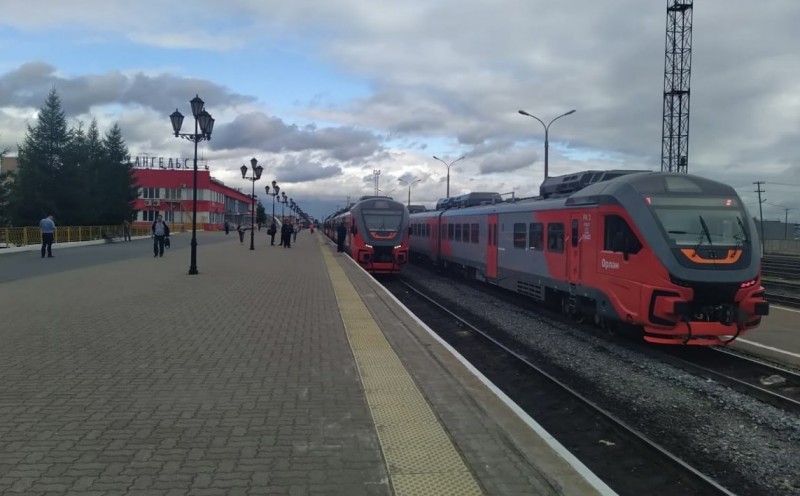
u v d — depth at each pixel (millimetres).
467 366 7488
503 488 3994
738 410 7797
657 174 11594
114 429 5023
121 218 55250
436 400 5984
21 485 3916
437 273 29156
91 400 5828
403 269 31703
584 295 13023
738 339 12297
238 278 18344
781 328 13570
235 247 39344
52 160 44156
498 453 4598
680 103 58000
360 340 9078
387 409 5684
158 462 4340
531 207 16438
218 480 4051
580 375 9688
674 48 58000
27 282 16297
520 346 12094
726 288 10172
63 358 7574
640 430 7113
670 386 8984
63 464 4277
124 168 56219
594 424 7273
